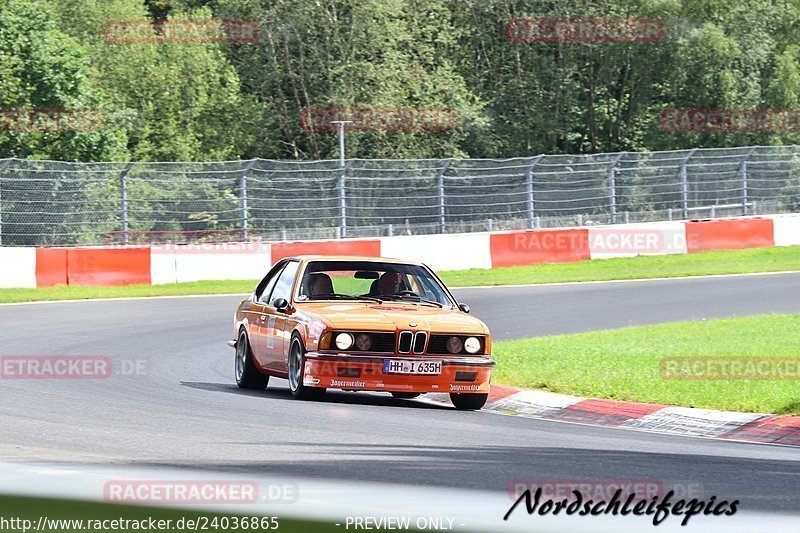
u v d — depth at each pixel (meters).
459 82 145.38
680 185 104.75
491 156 153.88
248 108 136.25
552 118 157.25
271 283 34.78
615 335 47.38
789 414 27.42
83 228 82.81
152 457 20.38
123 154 114.88
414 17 147.00
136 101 132.00
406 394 34.34
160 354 42.56
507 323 54.91
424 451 21.55
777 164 108.12
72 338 46.66
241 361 34.62
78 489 17.42
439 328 30.17
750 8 158.62
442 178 96.50
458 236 86.62
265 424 25.06
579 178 102.25
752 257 91.69
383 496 17.05
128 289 72.69
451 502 16.72
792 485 18.73
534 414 30.28
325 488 17.58
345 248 82.44
